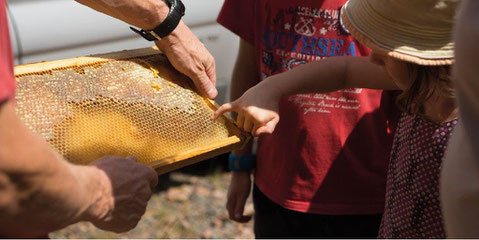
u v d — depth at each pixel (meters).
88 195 1.33
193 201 3.81
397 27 1.47
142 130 1.75
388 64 1.57
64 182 1.21
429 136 1.61
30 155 1.11
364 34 1.52
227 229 3.54
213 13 3.66
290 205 2.37
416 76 1.52
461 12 1.07
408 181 1.69
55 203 1.21
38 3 3.12
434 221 1.65
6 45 1.22
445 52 1.43
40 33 3.11
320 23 2.18
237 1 2.32
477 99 1.07
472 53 1.03
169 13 1.93
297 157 2.31
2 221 1.18
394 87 1.85
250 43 2.38
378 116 2.25
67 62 1.88
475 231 1.13
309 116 2.25
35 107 1.71
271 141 2.40
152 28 1.92
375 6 1.50
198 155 1.70
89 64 1.92
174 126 1.81
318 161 2.29
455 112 1.55
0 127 1.05
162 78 1.97
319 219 2.37
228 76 3.85
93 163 1.47
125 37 3.41
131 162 1.54
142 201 1.53
